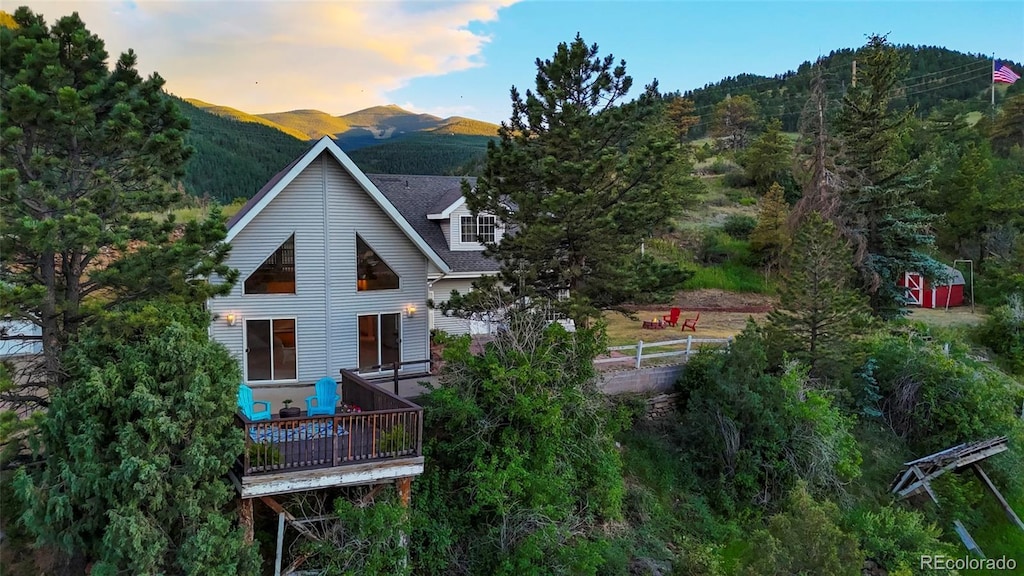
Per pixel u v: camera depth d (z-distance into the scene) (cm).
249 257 1686
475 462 1257
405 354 1877
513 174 1706
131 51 1170
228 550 912
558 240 1641
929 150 5388
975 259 4372
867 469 1928
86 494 852
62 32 1086
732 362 1805
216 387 938
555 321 1504
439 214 2358
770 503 1673
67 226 954
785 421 1744
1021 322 3025
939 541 1697
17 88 952
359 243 1808
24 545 1026
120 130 1098
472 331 2334
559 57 1675
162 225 1188
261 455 1005
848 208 3006
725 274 3788
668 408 1902
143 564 836
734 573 1275
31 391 1161
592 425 1455
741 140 7250
